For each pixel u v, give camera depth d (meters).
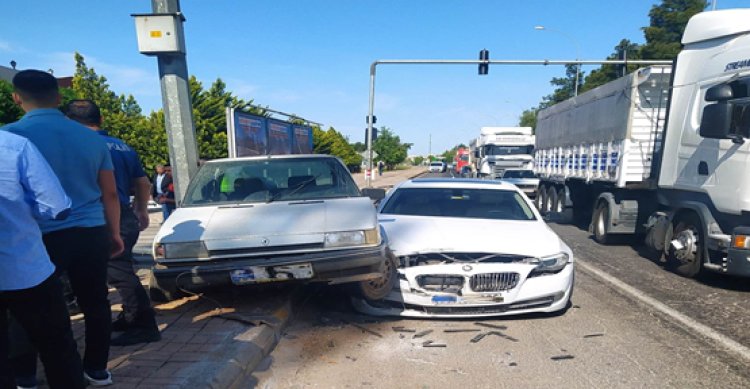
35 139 2.59
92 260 2.83
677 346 4.21
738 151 6.06
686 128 7.25
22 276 2.13
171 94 6.20
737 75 6.26
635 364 3.83
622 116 9.26
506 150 24.25
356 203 5.05
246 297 4.99
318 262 4.22
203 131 24.69
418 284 4.57
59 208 2.22
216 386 3.06
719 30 6.77
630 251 8.93
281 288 5.25
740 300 5.66
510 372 3.67
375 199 5.92
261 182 5.46
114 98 27.03
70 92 17.41
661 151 7.91
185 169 6.30
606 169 10.02
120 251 3.13
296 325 4.60
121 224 3.61
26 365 2.81
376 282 4.61
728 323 4.83
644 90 8.91
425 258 4.70
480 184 6.64
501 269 4.51
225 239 4.30
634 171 9.11
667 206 7.92
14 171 2.08
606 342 4.28
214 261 4.27
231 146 11.91
